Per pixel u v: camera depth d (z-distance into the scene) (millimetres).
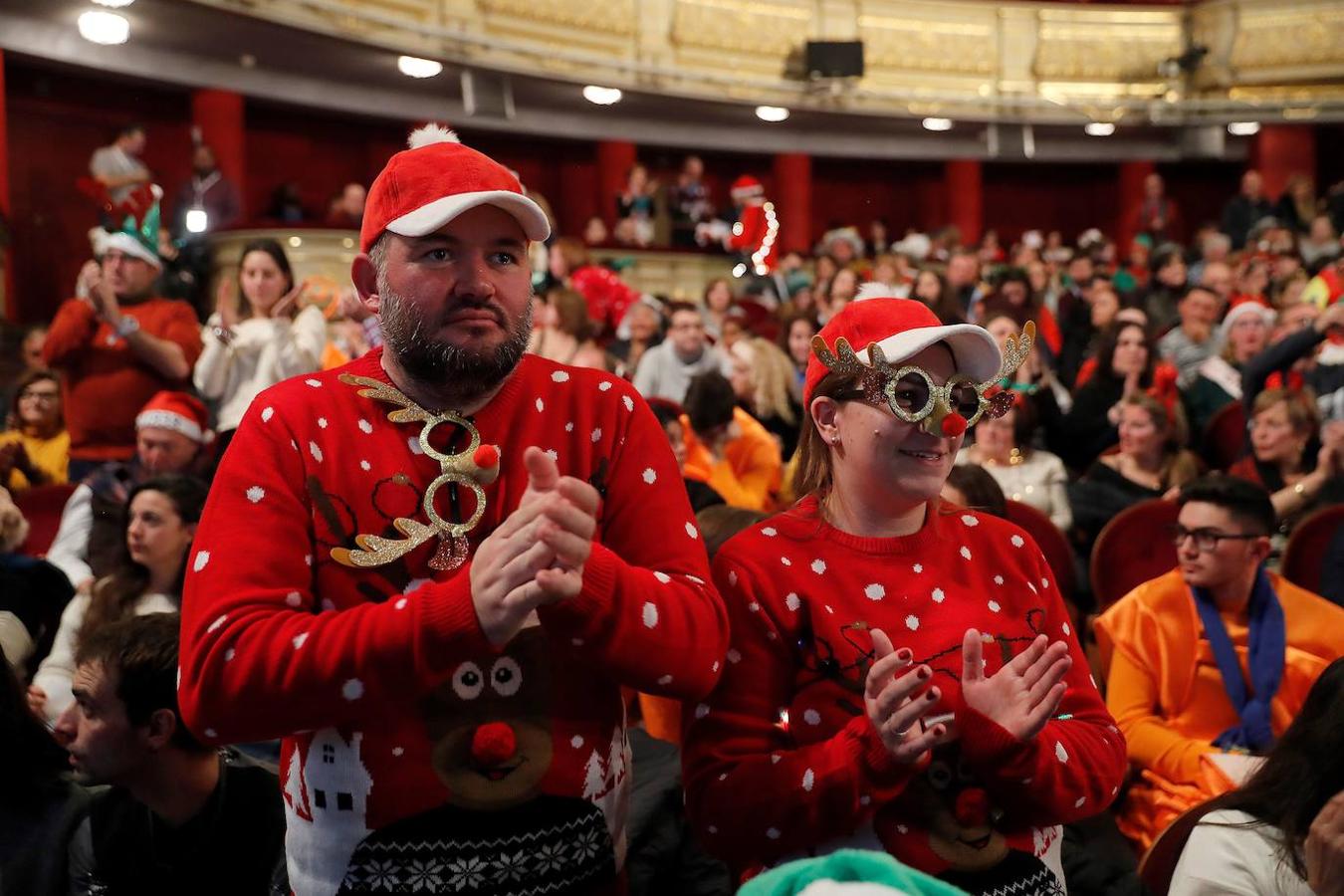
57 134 10758
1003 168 18094
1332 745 1747
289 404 1493
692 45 14289
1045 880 1631
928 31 15758
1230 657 2875
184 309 4773
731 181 16469
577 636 1383
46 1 9336
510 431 1533
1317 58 15664
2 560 3164
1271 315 6871
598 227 12453
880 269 8969
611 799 1512
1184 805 2711
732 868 1752
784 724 1645
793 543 1704
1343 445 4250
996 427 4680
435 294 1445
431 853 1408
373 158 13508
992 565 1733
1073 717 1711
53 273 10742
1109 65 16156
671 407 4754
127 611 2969
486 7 12312
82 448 4625
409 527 1455
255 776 2121
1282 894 1746
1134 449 4672
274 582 1401
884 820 1579
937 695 1478
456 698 1439
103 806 2082
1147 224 15445
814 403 1731
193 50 10953
